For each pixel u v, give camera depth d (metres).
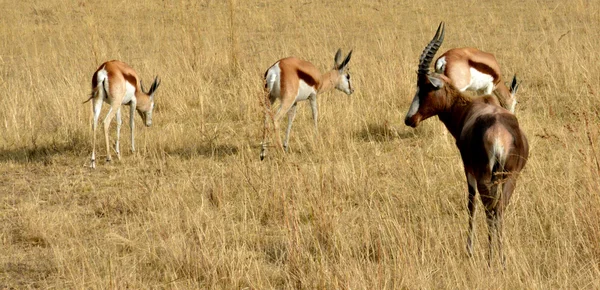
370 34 28.38
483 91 15.88
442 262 9.05
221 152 15.25
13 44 28.08
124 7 35.78
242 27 30.81
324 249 9.73
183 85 19.69
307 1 36.97
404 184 12.09
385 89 18.72
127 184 13.21
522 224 10.19
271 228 10.97
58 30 30.50
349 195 11.90
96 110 14.70
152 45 27.66
